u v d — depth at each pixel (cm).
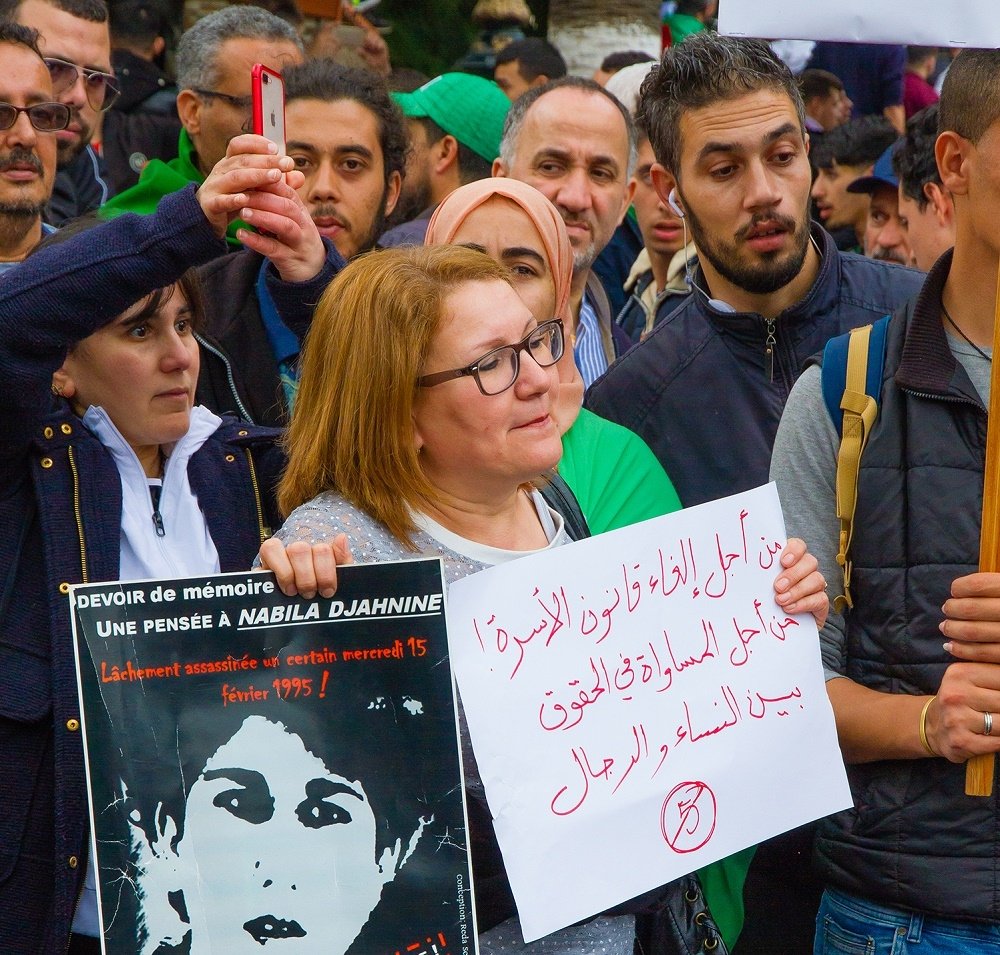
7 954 262
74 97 549
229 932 226
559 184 460
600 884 246
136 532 288
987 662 273
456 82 648
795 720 266
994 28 297
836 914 305
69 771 263
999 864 282
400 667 234
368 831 230
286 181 299
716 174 384
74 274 261
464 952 229
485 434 249
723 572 266
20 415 266
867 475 296
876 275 409
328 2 817
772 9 303
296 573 230
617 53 827
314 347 261
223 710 229
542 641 252
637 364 412
